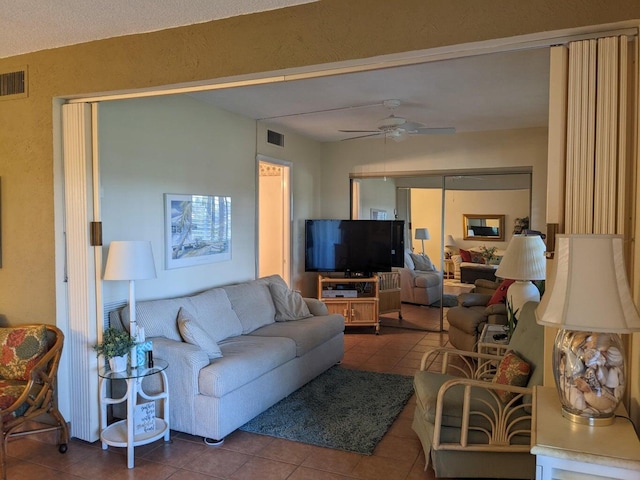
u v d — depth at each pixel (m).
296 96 4.42
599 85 2.00
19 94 3.24
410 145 6.54
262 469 2.91
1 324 3.38
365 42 2.30
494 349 3.96
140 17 2.61
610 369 1.81
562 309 1.76
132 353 3.08
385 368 4.85
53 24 2.71
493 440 2.65
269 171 6.32
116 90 2.94
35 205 3.24
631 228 2.01
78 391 3.25
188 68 2.71
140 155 3.83
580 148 2.03
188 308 3.83
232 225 5.02
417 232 6.60
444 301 6.48
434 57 2.29
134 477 2.83
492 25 2.08
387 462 3.00
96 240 3.20
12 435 2.96
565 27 1.97
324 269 6.49
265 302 4.70
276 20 2.48
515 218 6.05
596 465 1.62
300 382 4.14
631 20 1.89
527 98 4.55
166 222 4.10
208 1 2.40
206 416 3.19
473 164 6.22
